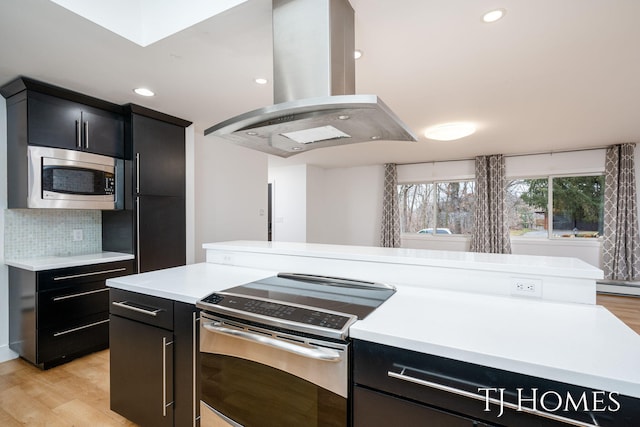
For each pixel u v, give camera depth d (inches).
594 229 192.2
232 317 49.6
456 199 233.9
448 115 128.9
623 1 59.8
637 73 91.0
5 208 100.0
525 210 210.4
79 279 99.0
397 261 62.1
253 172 187.3
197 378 54.9
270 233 278.4
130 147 113.2
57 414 74.3
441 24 67.3
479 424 32.9
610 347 34.1
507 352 32.8
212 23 65.6
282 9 58.4
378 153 208.2
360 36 72.0
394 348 37.4
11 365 97.5
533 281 52.4
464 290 56.9
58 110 97.5
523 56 81.5
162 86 98.2
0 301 99.4
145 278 69.3
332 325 41.2
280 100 59.0
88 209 109.6
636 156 177.9
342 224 276.5
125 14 70.3
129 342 64.2
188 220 135.6
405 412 36.7
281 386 45.3
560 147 186.7
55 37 69.8
